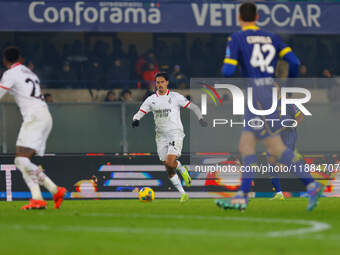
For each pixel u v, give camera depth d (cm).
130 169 3691
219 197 3712
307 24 4494
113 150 3825
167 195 3691
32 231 1694
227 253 1307
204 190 3709
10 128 3716
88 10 4366
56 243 1455
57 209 2555
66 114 3794
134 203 3138
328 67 5619
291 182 3703
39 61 5422
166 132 3066
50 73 5366
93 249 1363
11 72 2411
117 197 3675
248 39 2266
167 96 3059
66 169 3669
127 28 4394
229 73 2262
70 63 5334
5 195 3603
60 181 3659
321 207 2656
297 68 2306
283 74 3922
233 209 2439
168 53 5581
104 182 3675
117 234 1622
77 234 1625
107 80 5125
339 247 1372
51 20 4341
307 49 5631
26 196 3612
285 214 2230
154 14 4409
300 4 4491
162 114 3058
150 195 3291
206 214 2250
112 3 4388
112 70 5303
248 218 2067
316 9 4500
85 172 3675
